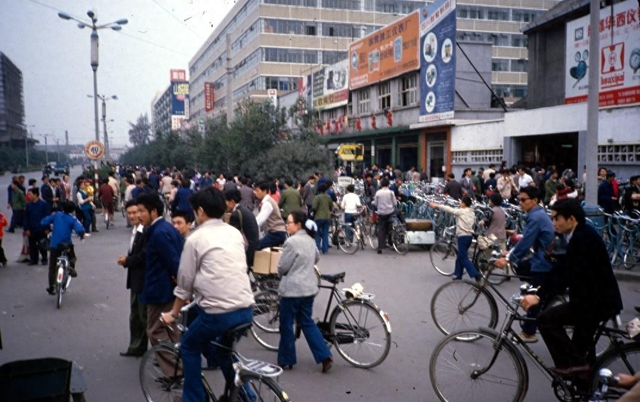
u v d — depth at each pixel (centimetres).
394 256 1245
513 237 902
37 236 1158
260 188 891
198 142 4438
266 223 873
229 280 388
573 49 2006
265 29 5766
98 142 2292
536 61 2433
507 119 2161
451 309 656
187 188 1558
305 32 5891
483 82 2700
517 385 441
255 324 636
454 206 1409
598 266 420
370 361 564
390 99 3138
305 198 1546
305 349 623
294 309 542
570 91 2033
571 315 424
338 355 599
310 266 545
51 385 331
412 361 575
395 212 1323
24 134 12062
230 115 3209
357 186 2173
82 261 1212
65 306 817
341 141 3800
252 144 2964
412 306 794
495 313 621
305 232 548
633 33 1638
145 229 557
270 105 3091
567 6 2131
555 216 436
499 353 457
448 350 468
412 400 480
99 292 909
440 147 2652
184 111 12262
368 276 1015
